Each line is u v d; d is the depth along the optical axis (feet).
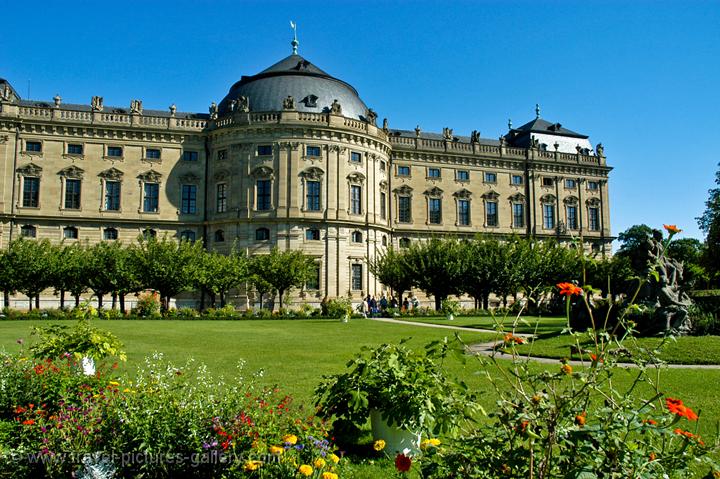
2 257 185.26
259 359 76.69
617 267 224.53
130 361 72.69
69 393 37.09
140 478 28.66
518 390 23.98
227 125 243.81
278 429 29.58
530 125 323.98
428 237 282.36
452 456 23.80
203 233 248.52
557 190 306.76
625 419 21.79
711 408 46.57
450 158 291.58
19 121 234.79
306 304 216.74
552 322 139.64
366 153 254.06
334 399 36.60
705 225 260.62
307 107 250.57
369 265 240.73
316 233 239.91
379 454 36.68
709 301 104.22
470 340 104.27
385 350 37.65
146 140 248.93
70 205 239.50
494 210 296.51
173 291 197.77
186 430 29.30
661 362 24.99
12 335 104.73
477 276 219.61
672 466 21.07
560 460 21.81
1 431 31.32
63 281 190.60
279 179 238.68
